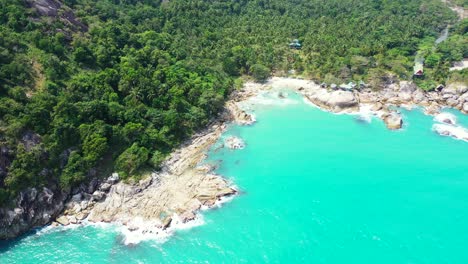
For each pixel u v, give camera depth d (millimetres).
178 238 100438
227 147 138125
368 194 114938
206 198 112250
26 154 103250
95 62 148000
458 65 199125
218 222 105438
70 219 104875
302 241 99375
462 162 130250
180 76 157875
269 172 124688
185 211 107562
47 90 122562
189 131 143000
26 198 101688
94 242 98938
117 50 158750
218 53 196250
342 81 180125
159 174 121062
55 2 168750
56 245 97812
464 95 169375
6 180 98938
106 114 125188
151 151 126000
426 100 172625
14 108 109812
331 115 161625
